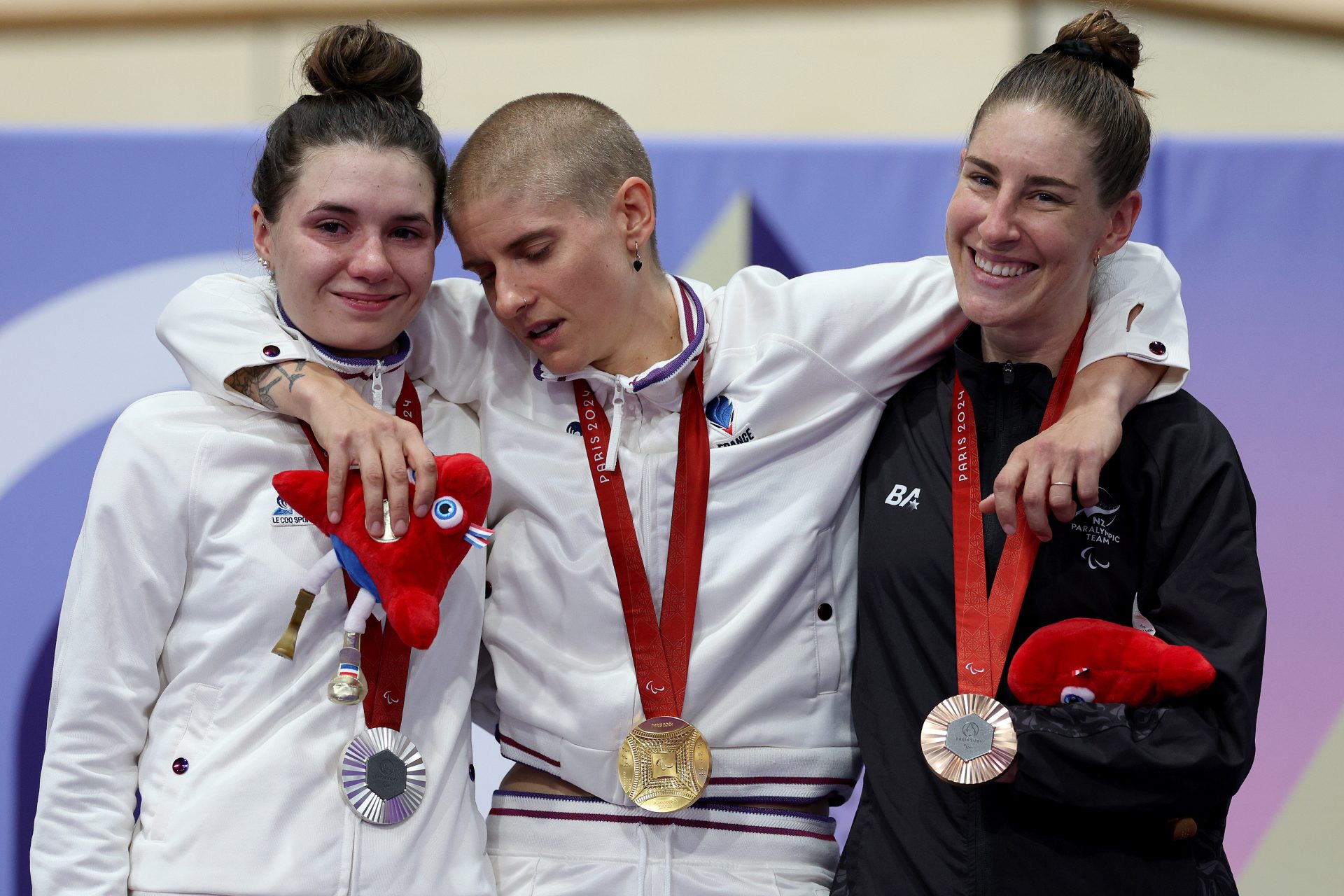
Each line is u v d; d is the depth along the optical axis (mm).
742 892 6520
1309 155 9719
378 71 6379
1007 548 6324
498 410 6922
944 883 6086
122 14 12602
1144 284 6527
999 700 6176
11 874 9297
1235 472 6113
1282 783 9289
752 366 6863
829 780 6797
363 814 6086
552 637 6719
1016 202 6039
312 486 6047
